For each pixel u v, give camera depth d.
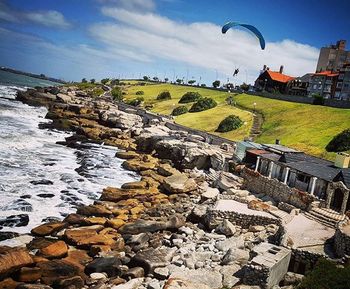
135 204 31.30
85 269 19.67
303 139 61.03
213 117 87.81
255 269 16.78
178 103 118.19
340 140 53.84
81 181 37.44
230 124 76.31
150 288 17.20
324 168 37.28
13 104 93.38
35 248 21.08
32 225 24.72
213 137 65.94
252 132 72.31
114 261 20.09
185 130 73.88
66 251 20.81
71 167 42.38
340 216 28.06
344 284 15.43
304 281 16.38
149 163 48.28
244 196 34.47
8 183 32.22
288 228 24.72
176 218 27.03
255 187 37.91
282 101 94.06
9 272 17.61
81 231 23.75
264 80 131.75
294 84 124.19
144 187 36.75
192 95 116.75
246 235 25.11
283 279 18.39
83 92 151.00
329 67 132.12
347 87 105.81
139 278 18.62
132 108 103.19
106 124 78.19
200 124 83.50
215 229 26.80
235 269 18.97
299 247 20.94
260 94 108.38
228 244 22.75
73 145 55.66
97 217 27.09
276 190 35.06
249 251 20.77
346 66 107.56
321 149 55.47
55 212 27.70
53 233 23.67
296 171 37.50
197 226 28.27
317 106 80.12
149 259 19.89
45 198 30.31
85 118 81.06
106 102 115.81
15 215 25.92
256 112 88.12
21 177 34.69
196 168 49.50
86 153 52.16
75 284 17.80
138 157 53.09
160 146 55.47
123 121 75.50
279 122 74.81
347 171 35.34
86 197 32.66
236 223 27.59
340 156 38.41
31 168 38.50
